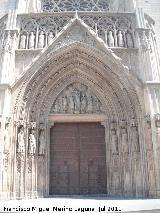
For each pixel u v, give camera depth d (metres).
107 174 18.36
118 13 20.50
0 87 17.38
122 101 19.03
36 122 18.78
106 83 19.59
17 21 20.17
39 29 20.14
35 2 23.30
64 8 23.69
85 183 18.45
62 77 20.05
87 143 19.38
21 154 17.44
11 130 17.42
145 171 17.11
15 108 17.88
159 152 16.59
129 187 17.44
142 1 23.58
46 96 19.58
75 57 19.73
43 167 18.20
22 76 18.25
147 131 17.23
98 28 20.25
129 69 18.59
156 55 19.70
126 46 19.69
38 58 18.58
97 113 19.64
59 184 18.42
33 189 17.39
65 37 19.44
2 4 23.09
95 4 23.89
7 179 16.47
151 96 17.53
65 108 19.67
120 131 18.66
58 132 19.59
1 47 19.27
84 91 20.22
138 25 19.73
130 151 18.00
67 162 18.92
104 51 19.03
